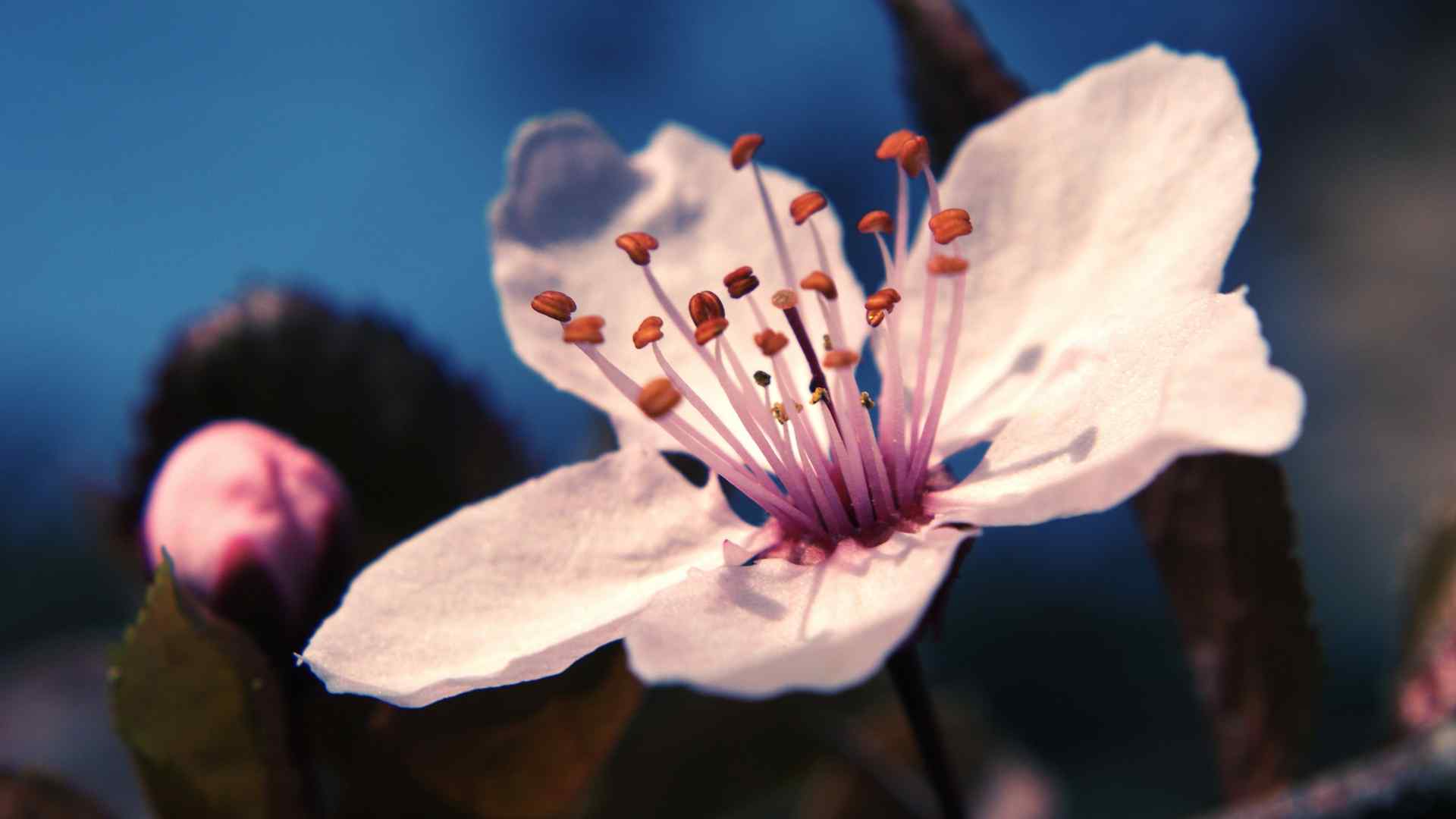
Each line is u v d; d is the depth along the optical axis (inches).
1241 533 3.2
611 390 3.3
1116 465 2.8
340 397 3.5
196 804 3.1
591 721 3.2
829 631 3.0
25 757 4.0
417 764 3.2
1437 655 3.2
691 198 3.4
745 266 3.2
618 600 3.1
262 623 3.2
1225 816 3.1
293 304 3.5
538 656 3.0
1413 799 3.1
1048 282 3.2
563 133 3.4
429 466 3.5
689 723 3.7
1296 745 3.2
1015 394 3.2
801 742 3.8
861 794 3.8
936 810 3.8
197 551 3.2
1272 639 3.2
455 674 3.0
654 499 3.2
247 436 3.3
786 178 3.4
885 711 3.8
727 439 3.2
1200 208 3.2
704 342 3.2
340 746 3.2
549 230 3.4
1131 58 3.3
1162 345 3.0
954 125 3.3
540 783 3.2
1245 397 2.8
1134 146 3.2
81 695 4.1
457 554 3.1
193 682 3.1
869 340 3.8
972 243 3.3
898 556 3.1
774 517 3.2
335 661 3.0
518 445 3.6
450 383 3.5
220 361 3.5
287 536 3.3
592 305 3.4
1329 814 3.1
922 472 3.2
